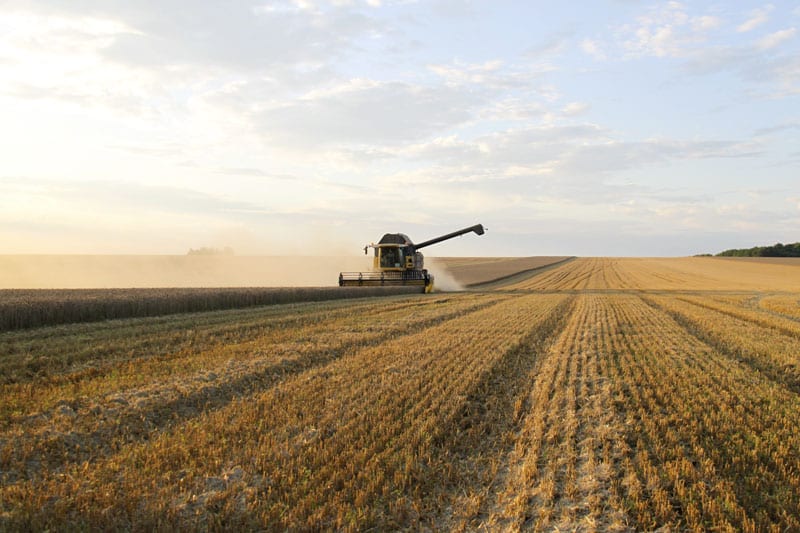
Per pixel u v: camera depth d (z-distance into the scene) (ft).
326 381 43.21
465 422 35.27
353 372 46.52
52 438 28.73
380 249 163.12
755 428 34.27
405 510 23.34
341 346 58.49
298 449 28.76
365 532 21.91
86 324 65.87
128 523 21.58
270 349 54.44
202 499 23.61
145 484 24.54
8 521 20.98
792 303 127.54
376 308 100.94
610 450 30.89
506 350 58.18
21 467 25.80
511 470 28.37
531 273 326.24
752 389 43.98
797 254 611.88
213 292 93.61
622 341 68.74
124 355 48.67
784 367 53.42
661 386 44.68
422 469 27.37
